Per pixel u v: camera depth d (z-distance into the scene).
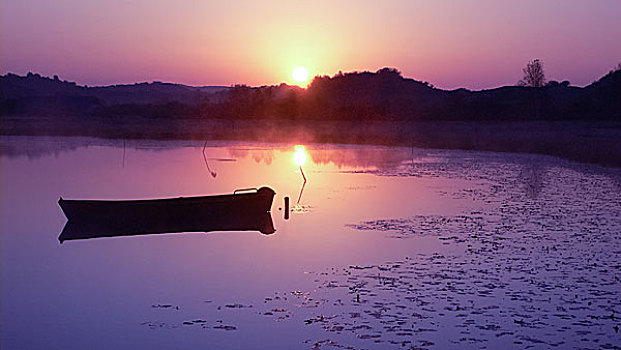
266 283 11.82
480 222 18.03
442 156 46.84
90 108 148.38
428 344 8.50
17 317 10.09
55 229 17.95
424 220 18.52
